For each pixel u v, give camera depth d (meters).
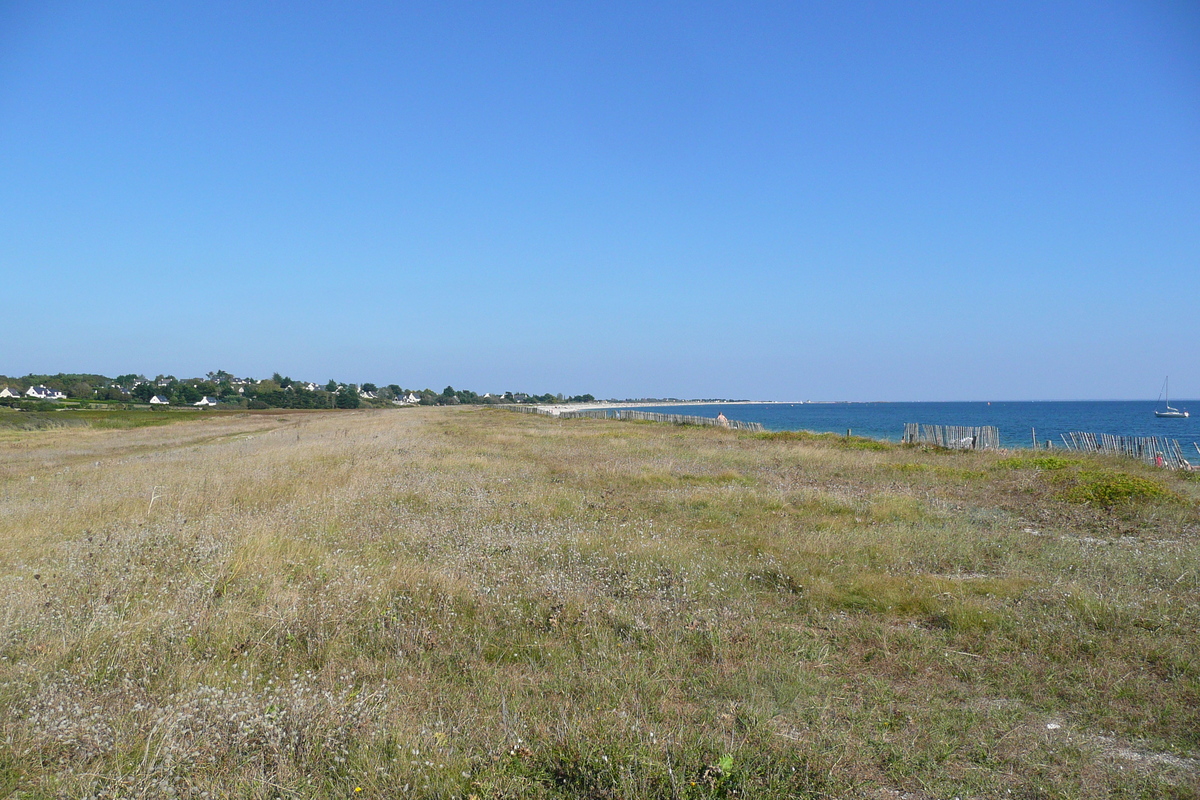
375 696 4.69
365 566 7.84
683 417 47.28
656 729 4.24
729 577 7.53
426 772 3.79
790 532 9.79
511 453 23.05
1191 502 11.98
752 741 4.13
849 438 28.47
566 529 9.83
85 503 12.41
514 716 4.45
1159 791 3.64
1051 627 5.85
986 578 7.69
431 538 9.17
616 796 3.59
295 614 6.02
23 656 5.31
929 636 5.84
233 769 3.92
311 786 3.76
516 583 7.26
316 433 37.16
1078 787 3.69
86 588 6.86
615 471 17.22
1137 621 6.00
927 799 3.62
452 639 5.89
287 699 4.46
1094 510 11.77
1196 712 4.46
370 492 12.80
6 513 11.95
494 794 3.60
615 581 7.45
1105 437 21.41
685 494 13.31
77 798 3.59
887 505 11.86
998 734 4.25
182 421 61.66
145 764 3.86
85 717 4.36
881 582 7.22
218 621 5.99
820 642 5.73
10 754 4.00
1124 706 4.59
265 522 9.67
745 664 5.25
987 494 13.98
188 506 11.69
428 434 35.09
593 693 4.80
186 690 4.80
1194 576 7.30
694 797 3.57
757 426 36.88
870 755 4.02
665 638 5.79
